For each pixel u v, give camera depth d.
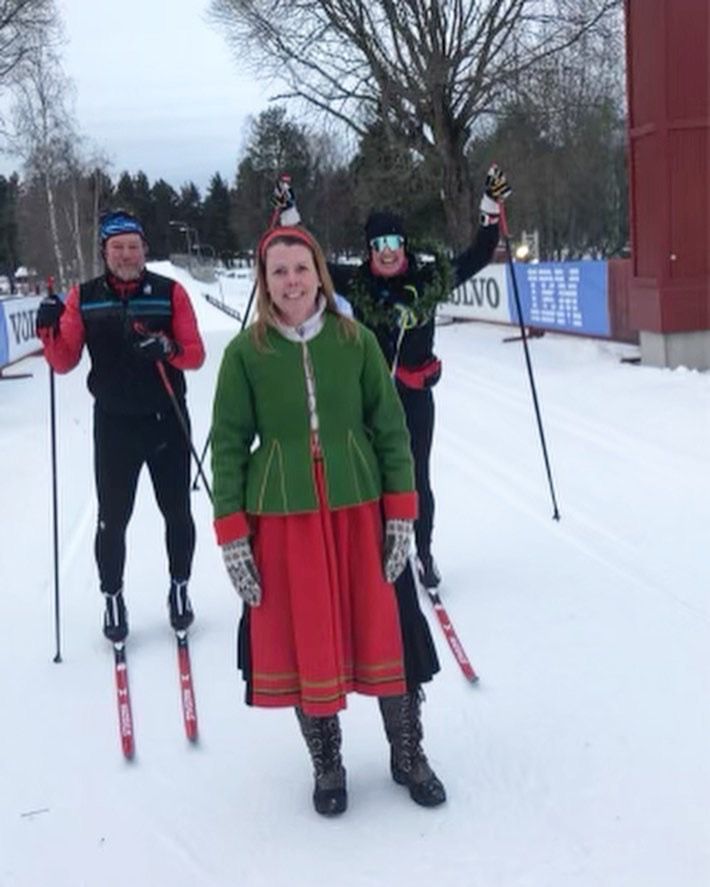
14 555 5.11
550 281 11.88
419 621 2.63
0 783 2.98
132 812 2.80
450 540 4.91
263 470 2.49
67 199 41.53
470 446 6.91
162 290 3.59
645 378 8.76
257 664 2.53
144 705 3.40
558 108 20.61
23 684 3.61
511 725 3.09
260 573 2.51
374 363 2.56
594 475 5.86
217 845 2.62
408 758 2.71
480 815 2.65
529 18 18.58
